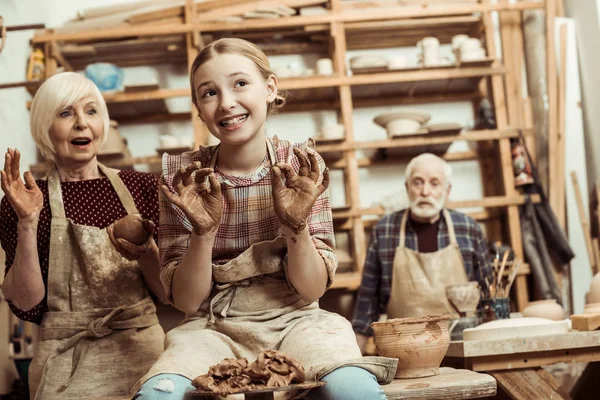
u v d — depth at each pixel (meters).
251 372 1.34
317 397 1.40
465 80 4.67
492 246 4.42
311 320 1.62
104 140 2.21
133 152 4.83
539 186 4.54
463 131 4.86
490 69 4.54
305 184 1.49
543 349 2.02
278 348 1.60
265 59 1.73
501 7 4.70
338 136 4.44
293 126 4.88
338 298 4.63
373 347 3.67
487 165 4.86
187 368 1.43
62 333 2.04
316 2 4.69
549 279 4.41
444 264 3.43
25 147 4.45
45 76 4.57
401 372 1.74
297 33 4.78
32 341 4.05
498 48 4.95
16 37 4.34
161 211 1.71
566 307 4.54
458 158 4.83
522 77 4.91
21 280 1.98
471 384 1.56
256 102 1.65
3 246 2.12
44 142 2.14
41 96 2.12
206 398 1.42
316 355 1.45
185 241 1.68
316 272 1.58
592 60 4.70
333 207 4.43
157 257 2.01
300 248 1.54
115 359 2.02
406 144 4.48
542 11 4.87
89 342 2.03
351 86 4.62
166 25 4.56
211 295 1.68
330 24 4.62
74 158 2.14
